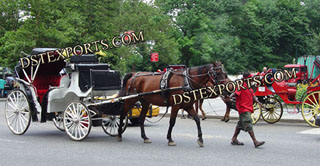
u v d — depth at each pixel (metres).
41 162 8.17
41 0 29.16
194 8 47.62
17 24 33.09
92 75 11.22
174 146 10.20
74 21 30.02
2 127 14.04
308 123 14.11
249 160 8.34
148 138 10.91
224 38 48.12
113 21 34.16
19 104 12.24
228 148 9.88
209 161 8.24
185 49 47.06
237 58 50.72
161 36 37.56
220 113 18.98
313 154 9.04
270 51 57.12
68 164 7.98
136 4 36.75
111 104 11.26
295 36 59.88
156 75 10.94
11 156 8.78
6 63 29.56
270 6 59.41
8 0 32.62
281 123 15.75
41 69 12.91
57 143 10.60
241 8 53.53
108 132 12.09
